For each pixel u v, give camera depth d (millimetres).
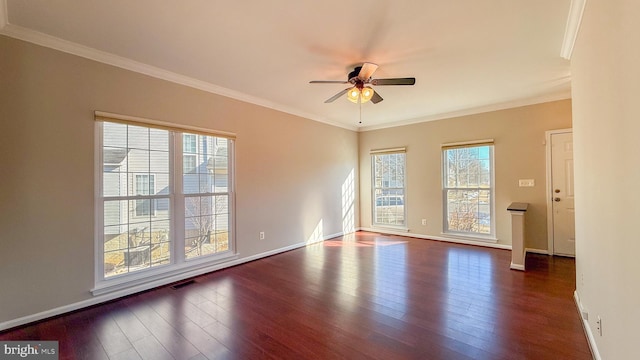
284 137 4715
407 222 5812
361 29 2332
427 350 1976
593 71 1789
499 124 4680
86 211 2691
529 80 3523
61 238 2547
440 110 4992
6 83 2279
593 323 1958
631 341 1227
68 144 2580
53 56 2496
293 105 4617
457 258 4188
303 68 3123
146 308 2668
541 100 4301
